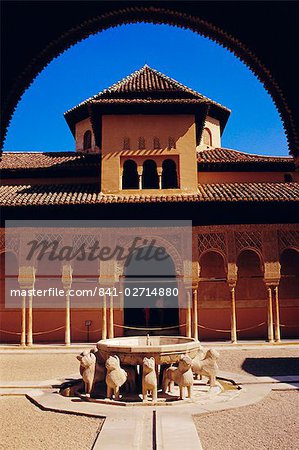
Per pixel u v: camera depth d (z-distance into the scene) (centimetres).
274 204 1600
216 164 1867
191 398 798
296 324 1753
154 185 1836
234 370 1113
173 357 852
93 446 569
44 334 1717
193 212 1611
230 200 1564
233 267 1573
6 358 1368
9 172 1880
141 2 776
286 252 1805
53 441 597
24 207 1573
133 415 713
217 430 637
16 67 784
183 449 545
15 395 889
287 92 774
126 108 1719
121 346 857
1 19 751
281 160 1856
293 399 823
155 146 1719
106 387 881
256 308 1761
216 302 1762
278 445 571
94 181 1894
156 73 1962
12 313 1728
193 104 1700
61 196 1622
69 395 866
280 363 1203
